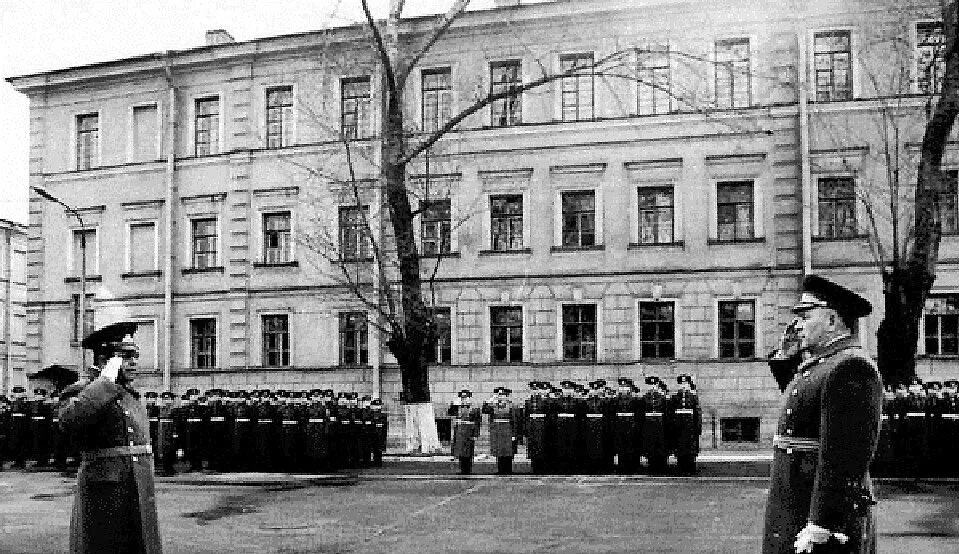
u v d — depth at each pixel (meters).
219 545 12.12
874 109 27.08
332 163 32.34
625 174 29.39
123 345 7.58
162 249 34.44
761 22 28.28
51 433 24.41
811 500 5.02
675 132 28.95
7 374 52.81
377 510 15.16
